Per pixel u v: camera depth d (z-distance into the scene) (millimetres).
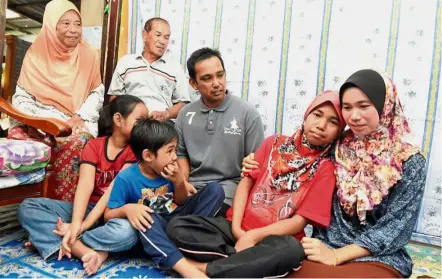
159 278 1215
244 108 1652
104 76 2514
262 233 1202
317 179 1247
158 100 2262
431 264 1506
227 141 1618
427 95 1863
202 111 1672
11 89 2816
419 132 1888
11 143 1489
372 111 1104
